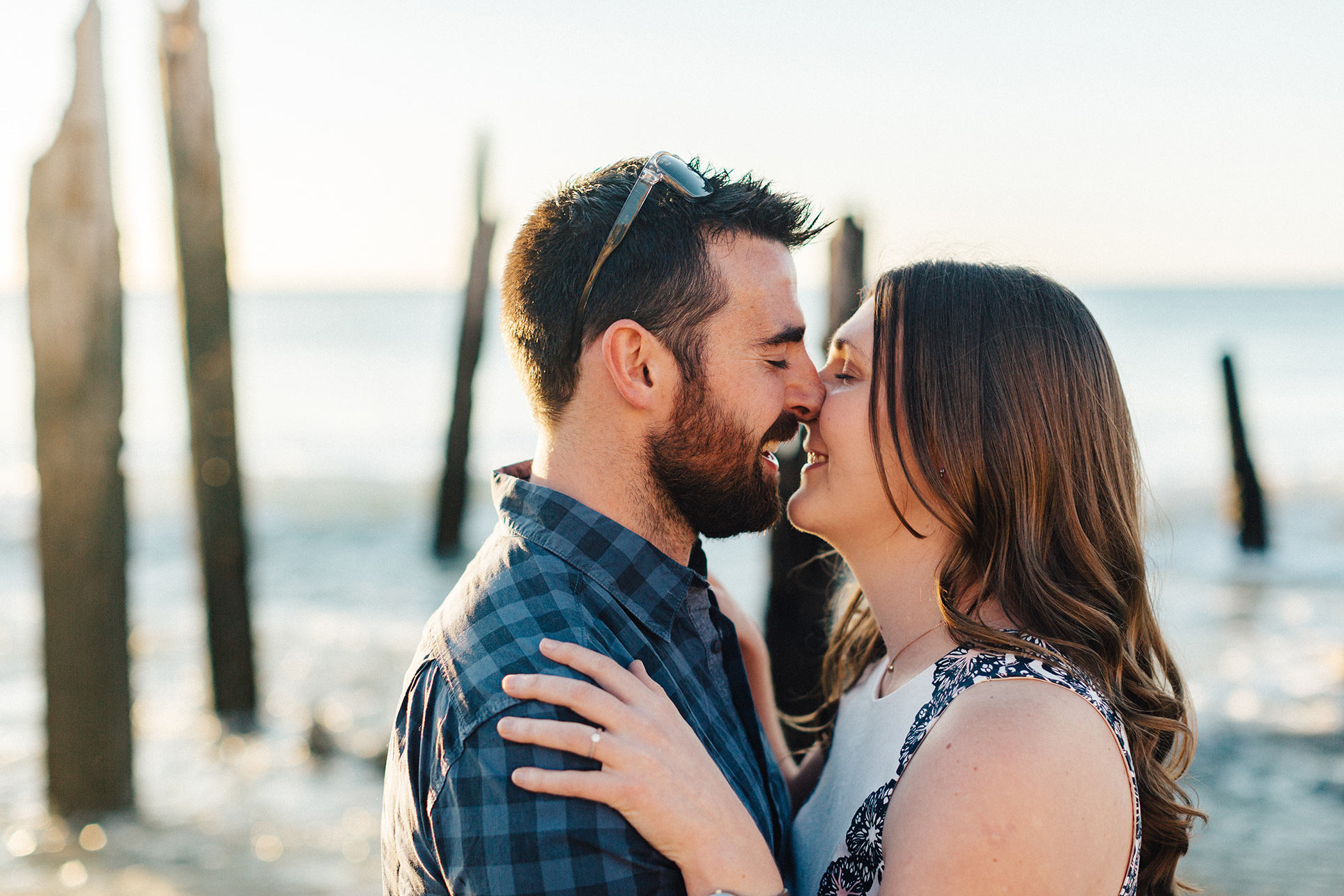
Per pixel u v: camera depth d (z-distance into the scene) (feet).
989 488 5.33
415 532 50.67
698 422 5.34
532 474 5.69
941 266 5.73
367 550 46.39
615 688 4.56
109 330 16.96
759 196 5.54
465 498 45.83
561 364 5.36
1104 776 4.62
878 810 4.96
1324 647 28.96
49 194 16.51
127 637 17.48
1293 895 14.19
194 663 27.58
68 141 16.51
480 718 4.42
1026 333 5.44
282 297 385.09
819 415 5.82
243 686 23.54
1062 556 5.42
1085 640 5.15
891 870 4.63
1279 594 36.96
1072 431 5.42
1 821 16.78
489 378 106.83
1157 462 70.69
